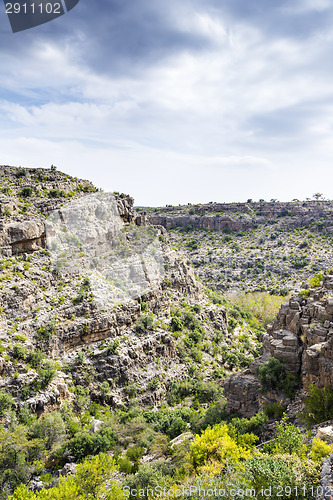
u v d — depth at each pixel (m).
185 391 85.06
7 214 78.38
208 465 29.05
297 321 52.88
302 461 24.61
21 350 62.31
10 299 67.56
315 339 47.34
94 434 56.28
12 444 48.22
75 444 53.34
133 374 79.00
